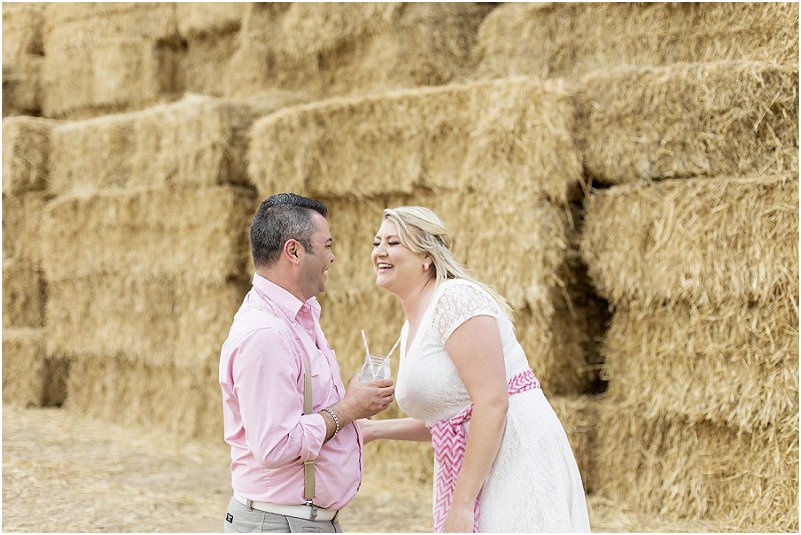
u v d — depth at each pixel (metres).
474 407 3.34
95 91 11.87
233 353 3.28
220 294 9.12
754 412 6.12
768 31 6.96
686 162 6.39
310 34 9.52
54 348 10.88
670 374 6.52
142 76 11.48
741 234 6.11
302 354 3.38
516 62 8.44
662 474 6.59
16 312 11.64
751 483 6.21
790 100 6.18
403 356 3.75
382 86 9.08
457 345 3.37
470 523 3.28
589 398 7.16
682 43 7.48
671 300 6.44
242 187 9.27
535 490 3.42
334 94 9.58
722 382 6.25
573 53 8.11
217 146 9.01
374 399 3.45
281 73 10.11
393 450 7.79
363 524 6.40
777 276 5.98
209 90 11.19
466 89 7.19
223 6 10.86
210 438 9.33
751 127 6.24
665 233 6.36
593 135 6.76
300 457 3.24
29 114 12.61
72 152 10.90
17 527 6.16
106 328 10.26
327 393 3.49
